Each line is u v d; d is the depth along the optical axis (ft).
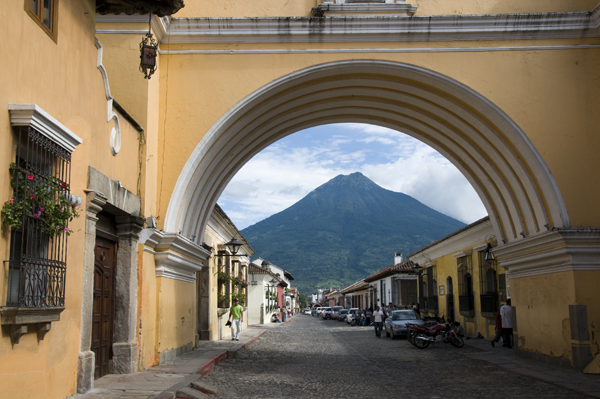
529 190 38.19
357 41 36.99
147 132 33.17
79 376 21.90
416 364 39.91
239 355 44.11
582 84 36.96
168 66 36.91
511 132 36.96
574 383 28.89
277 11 37.63
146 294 31.81
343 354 48.73
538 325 39.32
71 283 21.22
